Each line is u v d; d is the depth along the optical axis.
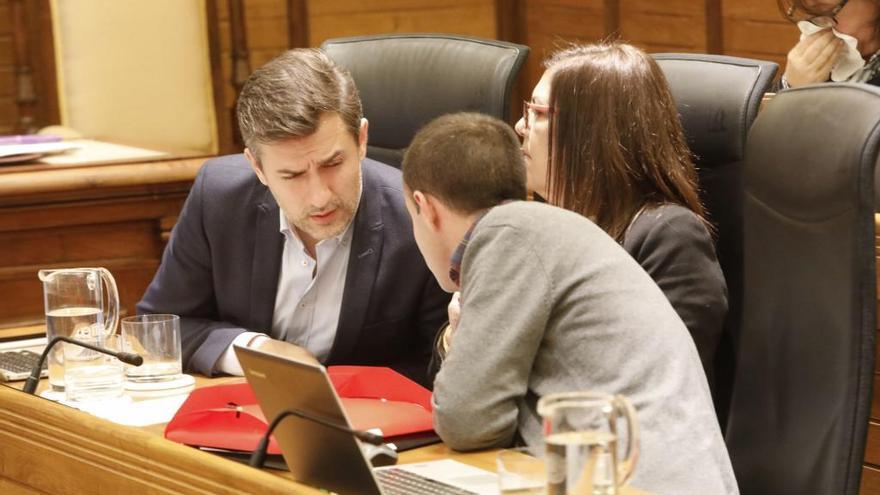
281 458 3.59
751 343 4.04
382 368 4.26
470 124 3.85
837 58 5.97
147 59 9.20
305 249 4.77
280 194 4.46
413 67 5.64
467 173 3.77
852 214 3.53
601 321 3.59
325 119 4.33
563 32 10.77
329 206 4.44
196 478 3.48
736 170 4.86
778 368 3.88
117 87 9.13
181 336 4.81
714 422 3.57
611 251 3.72
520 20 11.08
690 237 4.43
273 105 4.31
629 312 3.60
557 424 2.67
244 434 3.71
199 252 4.91
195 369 4.68
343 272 4.78
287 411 3.23
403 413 3.89
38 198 6.35
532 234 3.64
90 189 6.39
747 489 3.99
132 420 4.01
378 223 4.73
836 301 3.60
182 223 4.95
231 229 4.83
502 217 3.66
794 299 3.81
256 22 11.45
